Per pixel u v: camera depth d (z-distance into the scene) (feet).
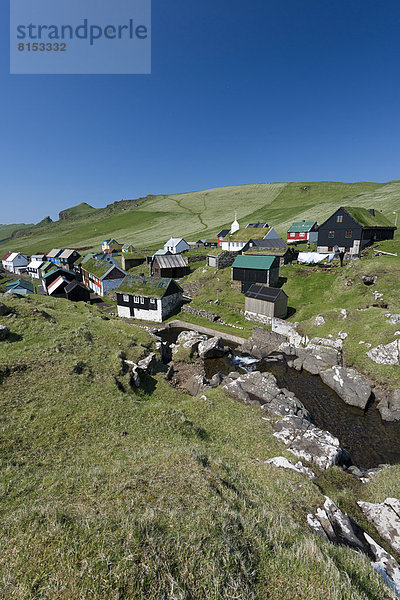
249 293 164.55
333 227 220.84
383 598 21.77
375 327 111.45
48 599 17.21
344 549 28.32
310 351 115.96
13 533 22.94
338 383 96.48
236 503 30.76
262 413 72.95
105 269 253.65
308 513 35.45
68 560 19.52
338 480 48.62
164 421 57.62
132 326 122.52
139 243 498.28
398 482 47.29
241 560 21.26
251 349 134.31
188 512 25.85
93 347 84.94
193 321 173.17
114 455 43.52
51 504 27.78
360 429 78.48
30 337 80.48
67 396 59.21
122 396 65.41
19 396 56.44
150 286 185.88
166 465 36.78
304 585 20.39
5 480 35.37
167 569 19.26
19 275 390.63
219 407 73.05
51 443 45.65
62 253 384.68
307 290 180.65
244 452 53.36
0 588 17.98
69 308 121.80
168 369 101.50
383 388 92.43
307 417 77.00
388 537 35.32
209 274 230.48
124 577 18.40
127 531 22.00
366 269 160.86
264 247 240.73
